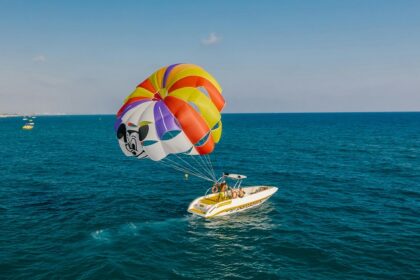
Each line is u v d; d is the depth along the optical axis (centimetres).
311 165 4334
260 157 5088
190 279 1442
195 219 2178
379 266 1554
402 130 10800
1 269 1491
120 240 1825
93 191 2958
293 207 2461
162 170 4072
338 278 1448
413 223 2122
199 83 1941
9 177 3569
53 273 1466
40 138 8788
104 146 6856
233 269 1530
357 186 3139
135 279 1432
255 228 2028
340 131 10788
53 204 2514
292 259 1630
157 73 2062
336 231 1988
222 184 2392
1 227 1998
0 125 17300
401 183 3247
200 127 1838
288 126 14462
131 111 1925
